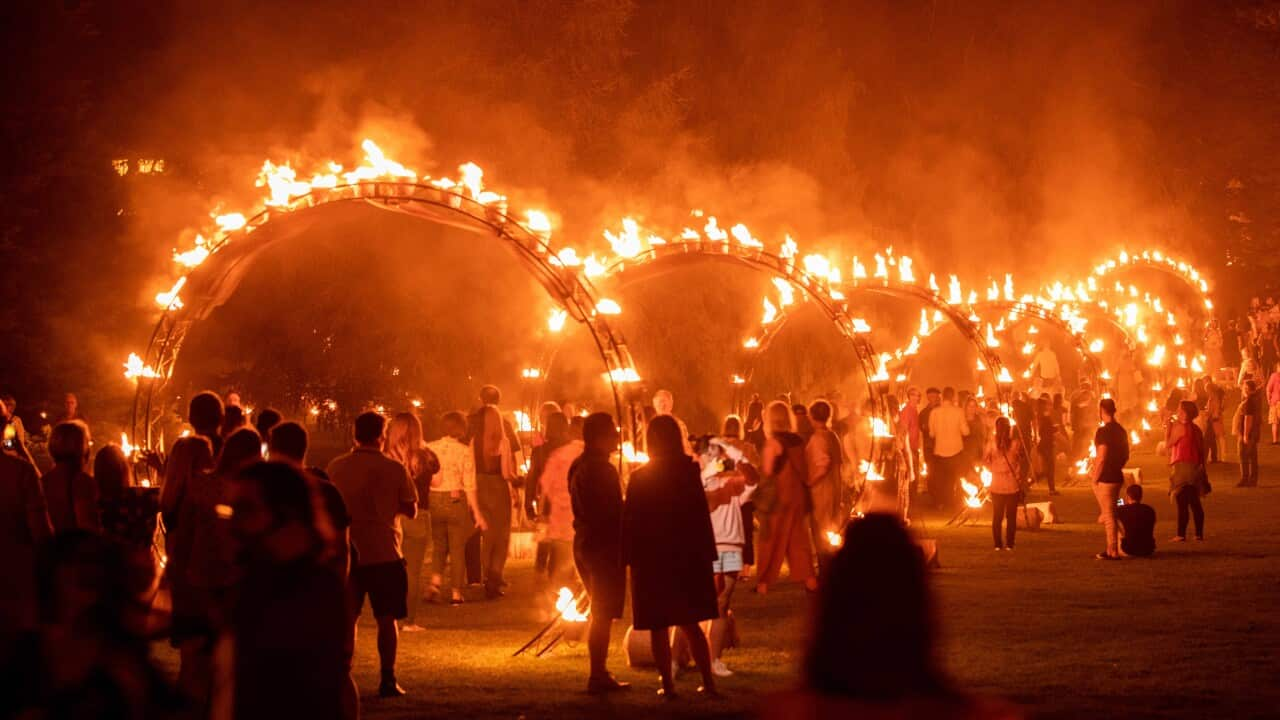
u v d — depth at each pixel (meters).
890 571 3.32
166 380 15.29
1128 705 9.16
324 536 5.33
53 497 9.72
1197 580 15.26
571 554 14.39
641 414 14.24
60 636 4.70
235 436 8.60
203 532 8.47
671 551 9.77
